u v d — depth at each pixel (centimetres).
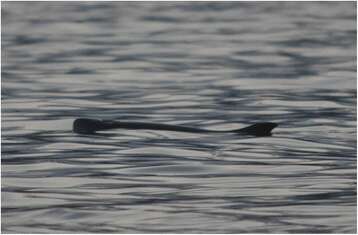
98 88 7231
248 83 7469
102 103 6525
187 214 3622
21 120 5806
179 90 7106
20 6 14825
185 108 6312
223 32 11412
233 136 5184
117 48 9875
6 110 6184
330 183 4119
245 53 9481
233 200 3828
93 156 4719
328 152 4809
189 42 10419
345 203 3769
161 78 7788
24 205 3766
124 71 8206
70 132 5366
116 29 11731
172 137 5150
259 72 8112
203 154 4741
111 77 7844
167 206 3744
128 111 6203
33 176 4281
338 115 5997
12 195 3928
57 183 4147
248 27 11938
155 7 14775
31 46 10056
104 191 3997
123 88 7231
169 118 5953
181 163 4531
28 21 12606
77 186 4091
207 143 5006
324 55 9219
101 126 5384
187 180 4197
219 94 6906
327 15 13388
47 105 6406
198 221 3528
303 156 4700
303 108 6281
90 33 11312
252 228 3434
